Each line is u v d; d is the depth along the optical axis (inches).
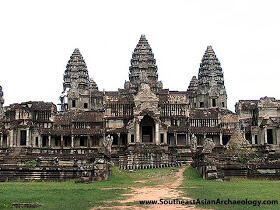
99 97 6953.7
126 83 6761.8
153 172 3122.5
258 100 5649.6
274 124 5073.8
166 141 4719.5
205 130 5034.5
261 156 3457.2
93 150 4909.0
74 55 7239.2
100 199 1603.1
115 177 2755.9
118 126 5036.9
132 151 4256.9
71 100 6791.3
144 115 4753.9
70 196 1684.3
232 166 2620.6
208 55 7111.2
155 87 6299.2
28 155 4303.6
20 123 4874.5
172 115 5162.4
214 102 6830.7
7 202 1493.6
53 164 2844.5
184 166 3585.1
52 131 4992.6
